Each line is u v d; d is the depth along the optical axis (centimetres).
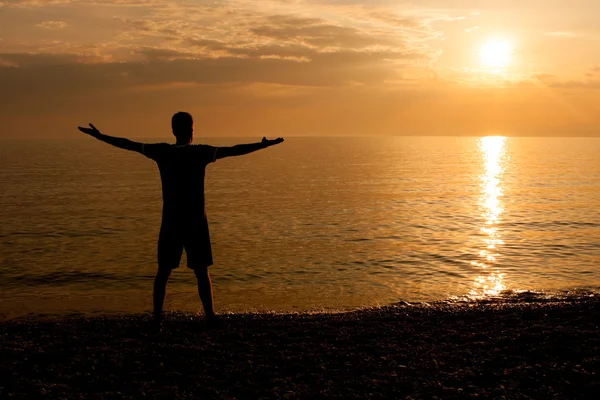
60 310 1236
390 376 566
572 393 507
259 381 561
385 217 3272
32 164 10738
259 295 1384
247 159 13738
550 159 13625
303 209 3712
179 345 671
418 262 1867
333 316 919
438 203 4122
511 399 500
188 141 675
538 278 1591
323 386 542
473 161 12544
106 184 5959
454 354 637
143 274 1669
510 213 3469
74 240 2411
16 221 3056
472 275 1644
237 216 3322
